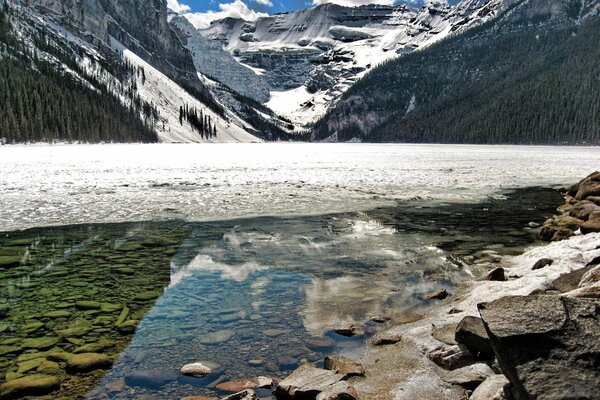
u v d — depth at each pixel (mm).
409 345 5992
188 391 4875
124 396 4758
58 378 5094
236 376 5230
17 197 20656
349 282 9102
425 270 10023
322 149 115625
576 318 3881
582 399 3299
